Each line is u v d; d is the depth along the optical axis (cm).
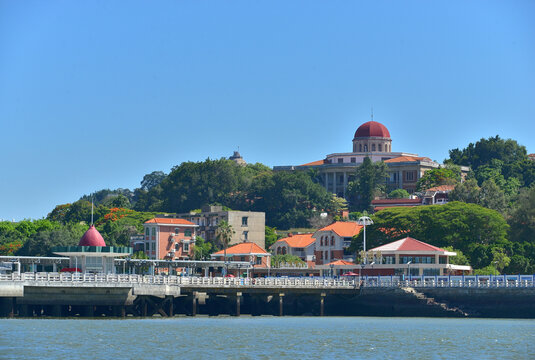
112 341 12225
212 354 11125
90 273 17150
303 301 18850
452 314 17500
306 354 11212
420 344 12269
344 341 12588
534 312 16850
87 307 16388
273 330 14162
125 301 16375
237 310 17788
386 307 18138
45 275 15762
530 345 12194
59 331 13362
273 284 18112
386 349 11731
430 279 18662
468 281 17675
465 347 11975
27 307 16000
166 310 17462
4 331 13188
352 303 18512
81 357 10706
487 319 17000
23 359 10475
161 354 11075
